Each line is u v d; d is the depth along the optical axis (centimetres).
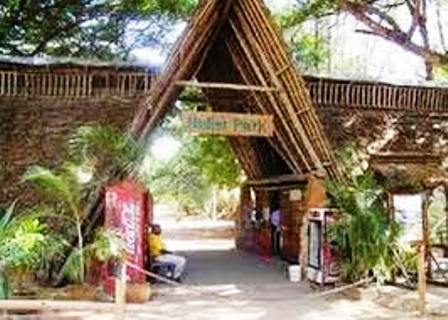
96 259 1203
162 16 2022
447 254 1571
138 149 1284
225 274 1517
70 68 1396
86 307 805
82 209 1259
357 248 1259
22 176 1306
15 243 976
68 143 1338
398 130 1549
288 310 1108
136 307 1115
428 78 1875
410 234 1378
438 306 1111
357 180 1340
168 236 2628
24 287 1155
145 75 1439
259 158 1848
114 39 2017
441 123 1598
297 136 1425
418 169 1434
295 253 1634
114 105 1415
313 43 2219
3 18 1923
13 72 1384
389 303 1147
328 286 1285
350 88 1548
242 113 1557
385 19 1467
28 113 1389
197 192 3166
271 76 1391
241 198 2114
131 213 1227
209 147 2347
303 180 1506
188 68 1380
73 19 1988
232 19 1441
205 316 1055
